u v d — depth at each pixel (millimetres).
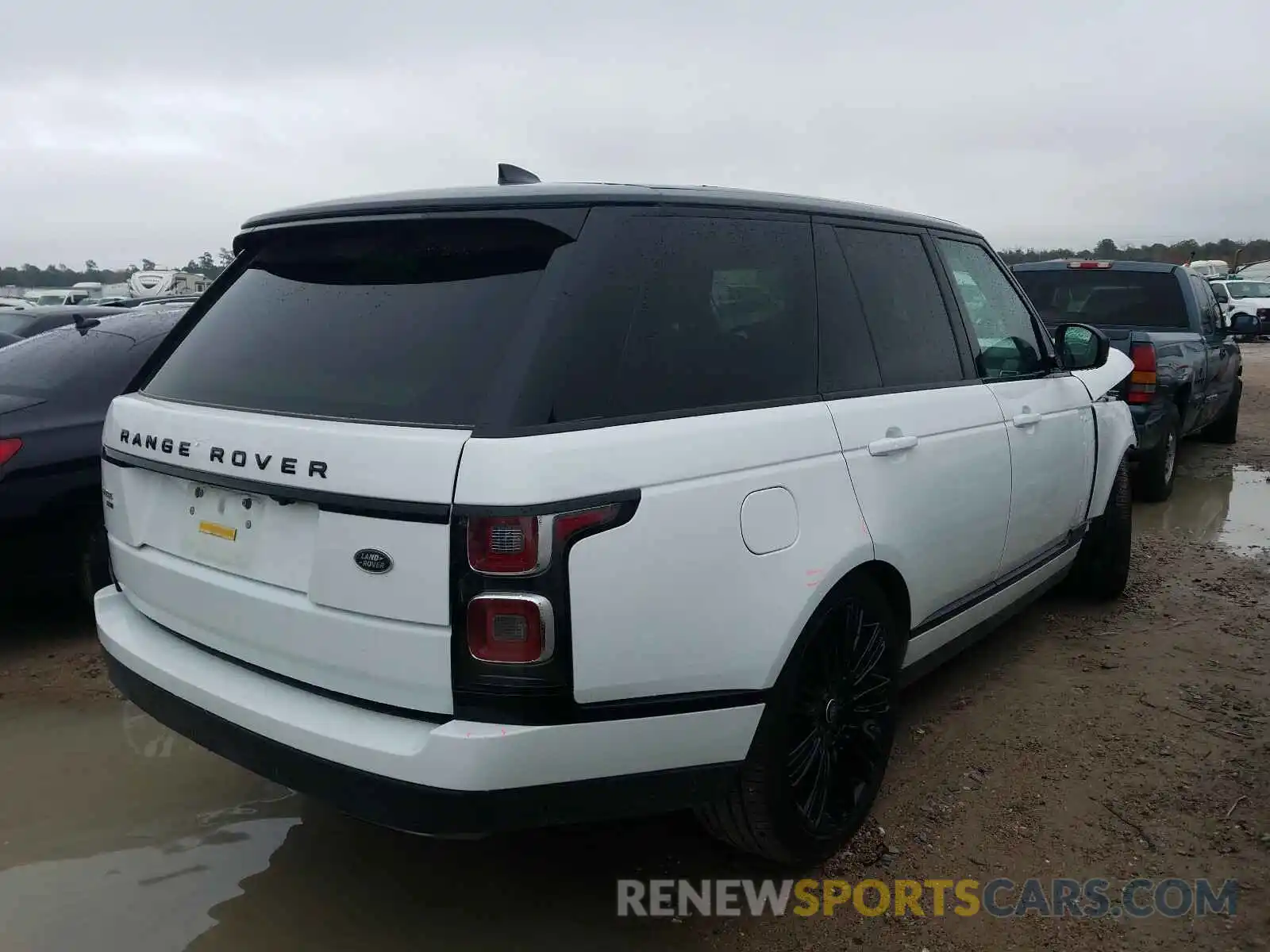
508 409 2191
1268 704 4070
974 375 3791
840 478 2863
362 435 2260
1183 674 4398
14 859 3051
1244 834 3133
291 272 2904
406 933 2734
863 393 3139
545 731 2189
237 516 2564
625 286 2465
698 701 2438
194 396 2801
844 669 2979
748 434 2609
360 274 2701
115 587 3223
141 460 2812
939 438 3363
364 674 2289
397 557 2191
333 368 2518
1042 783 3469
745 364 2750
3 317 9977
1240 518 7367
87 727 3959
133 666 2805
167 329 5238
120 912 2811
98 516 4711
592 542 2205
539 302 2326
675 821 3305
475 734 2152
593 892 2916
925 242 3748
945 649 3682
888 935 2703
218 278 3199
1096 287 8586
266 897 2887
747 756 2600
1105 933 2693
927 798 3385
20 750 3756
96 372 4848
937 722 3957
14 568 4551
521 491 2117
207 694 2547
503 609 2135
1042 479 4121
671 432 2422
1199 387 8320
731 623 2479
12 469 4445
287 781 2389
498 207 2469
